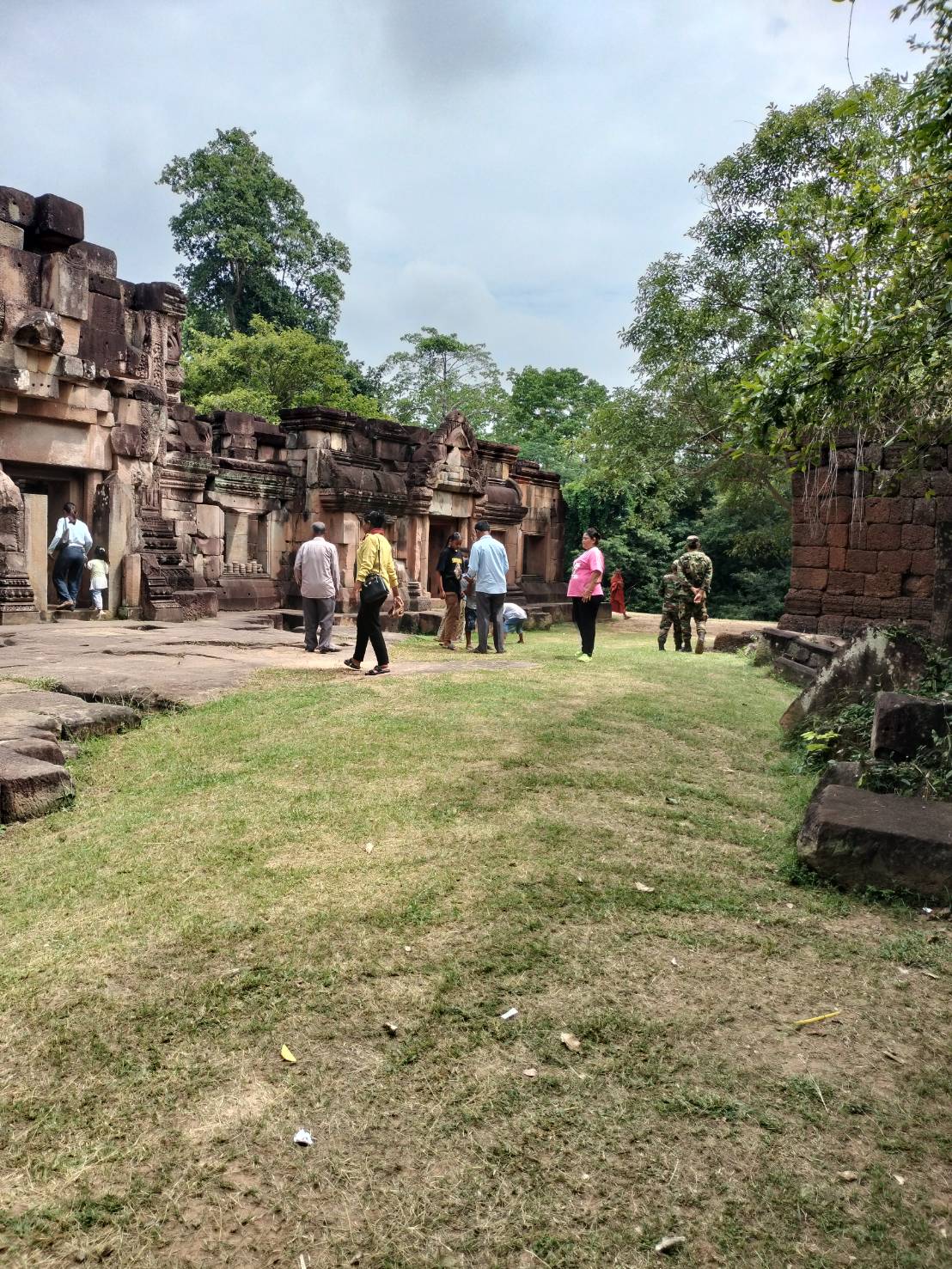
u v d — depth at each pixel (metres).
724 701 9.20
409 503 22.28
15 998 3.05
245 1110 2.54
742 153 21.27
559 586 29.14
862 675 7.22
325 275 51.56
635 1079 2.71
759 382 5.80
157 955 3.35
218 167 47.03
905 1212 2.23
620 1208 2.23
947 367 6.31
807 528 15.18
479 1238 2.13
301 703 7.70
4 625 13.66
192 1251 2.09
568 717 7.48
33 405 14.48
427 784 5.42
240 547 20.48
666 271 22.67
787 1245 2.14
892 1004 3.22
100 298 15.66
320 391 38.97
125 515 16.09
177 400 17.73
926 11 5.12
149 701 7.59
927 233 5.80
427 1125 2.50
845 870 4.26
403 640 14.98
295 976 3.21
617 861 4.38
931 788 5.05
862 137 16.47
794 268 20.59
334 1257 2.08
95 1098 2.57
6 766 5.22
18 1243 2.09
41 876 4.14
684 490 27.45
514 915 3.72
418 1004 3.06
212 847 4.42
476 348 51.72
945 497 7.51
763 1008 3.16
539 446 46.16
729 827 5.04
